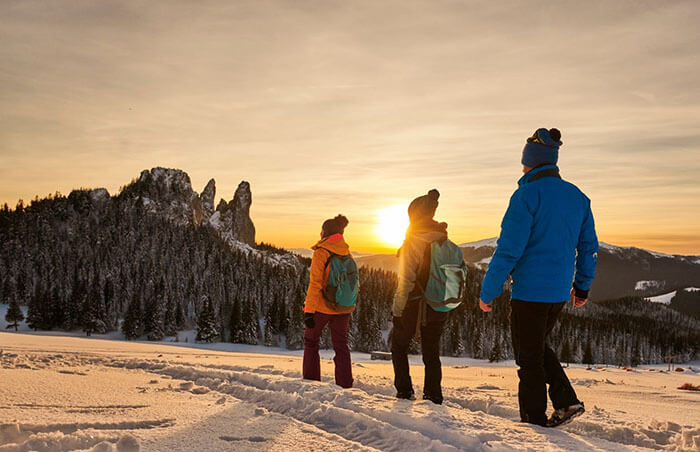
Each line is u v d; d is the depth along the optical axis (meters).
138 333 115.81
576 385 7.12
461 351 124.31
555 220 2.88
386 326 132.75
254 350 108.88
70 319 118.38
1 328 115.38
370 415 2.68
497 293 2.92
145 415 2.55
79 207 184.50
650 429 2.82
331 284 4.50
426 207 3.68
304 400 2.95
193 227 195.00
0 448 1.82
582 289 3.17
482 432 2.29
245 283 150.25
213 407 2.88
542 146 3.06
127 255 163.50
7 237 150.50
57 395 3.04
